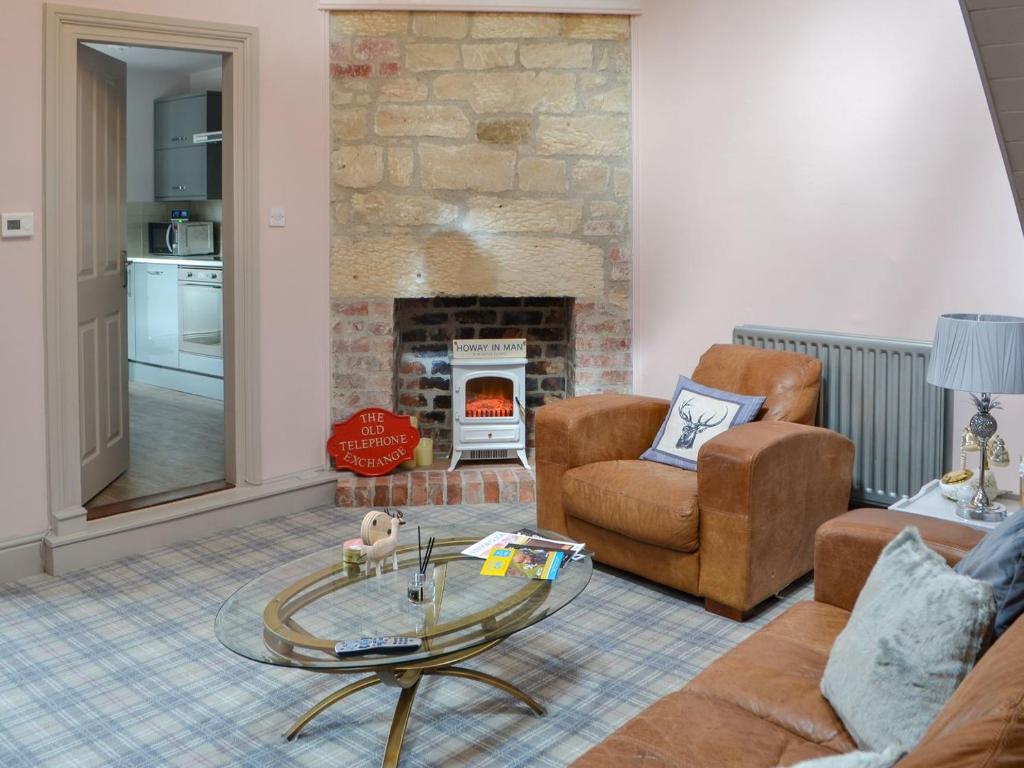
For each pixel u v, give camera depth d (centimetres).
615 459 409
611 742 187
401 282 493
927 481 407
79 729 276
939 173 402
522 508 480
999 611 182
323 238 486
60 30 390
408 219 490
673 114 486
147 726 277
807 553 370
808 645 229
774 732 192
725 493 339
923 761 125
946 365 315
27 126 385
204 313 731
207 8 434
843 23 426
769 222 460
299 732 272
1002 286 388
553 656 319
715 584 347
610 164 498
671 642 329
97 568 403
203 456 554
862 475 427
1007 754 121
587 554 293
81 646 330
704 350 492
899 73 410
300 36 466
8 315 385
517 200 496
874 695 179
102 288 468
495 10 481
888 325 425
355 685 280
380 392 499
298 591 268
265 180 461
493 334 541
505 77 488
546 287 503
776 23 447
